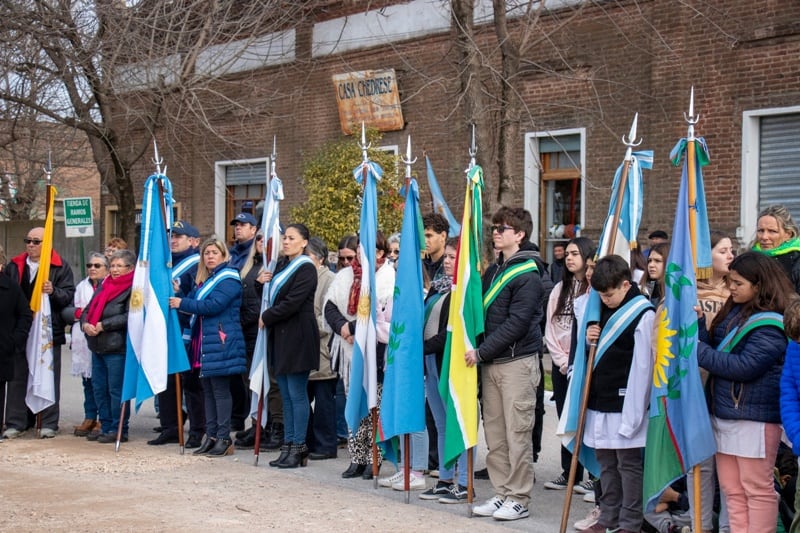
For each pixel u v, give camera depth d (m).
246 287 10.46
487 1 16.64
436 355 8.11
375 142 17.67
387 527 6.84
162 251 9.98
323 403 9.69
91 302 10.41
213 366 9.42
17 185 29.91
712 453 6.04
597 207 16.06
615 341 6.53
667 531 6.71
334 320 8.88
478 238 7.60
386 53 19.16
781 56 13.97
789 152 14.09
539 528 7.07
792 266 7.44
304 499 7.71
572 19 15.29
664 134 15.14
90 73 16.89
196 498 7.64
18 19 16.30
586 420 6.74
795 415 5.45
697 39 14.79
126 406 10.43
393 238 9.89
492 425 7.47
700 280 6.76
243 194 22.69
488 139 13.73
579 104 16.22
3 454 9.62
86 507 7.26
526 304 7.29
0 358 10.32
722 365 5.89
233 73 21.55
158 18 17.08
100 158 18.11
